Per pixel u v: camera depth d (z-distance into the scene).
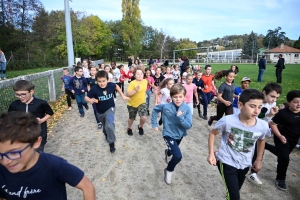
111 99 4.28
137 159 3.98
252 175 3.28
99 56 55.69
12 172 1.21
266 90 3.30
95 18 50.75
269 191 3.05
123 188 3.11
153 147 4.52
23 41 31.50
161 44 68.81
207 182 3.28
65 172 1.33
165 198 2.90
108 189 3.09
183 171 3.59
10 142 1.12
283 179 3.11
